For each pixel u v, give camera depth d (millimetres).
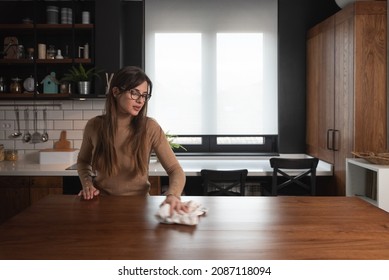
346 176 3070
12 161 4070
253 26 4234
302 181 3988
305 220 1434
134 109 1830
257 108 4285
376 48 2994
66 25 3848
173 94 4270
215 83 4270
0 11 4059
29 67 4121
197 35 4242
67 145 4094
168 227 1348
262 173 3559
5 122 4152
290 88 4312
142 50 4215
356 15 2994
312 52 4051
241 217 1477
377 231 1292
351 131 3078
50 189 3527
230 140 4445
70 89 3980
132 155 1951
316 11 4270
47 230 1310
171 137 4164
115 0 3838
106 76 3773
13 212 3527
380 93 3002
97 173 2068
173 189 1828
